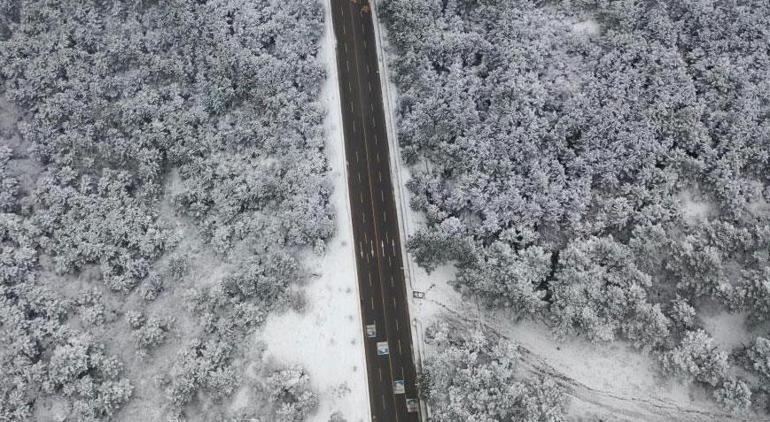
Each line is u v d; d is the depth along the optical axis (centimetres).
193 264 9919
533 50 10812
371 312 9600
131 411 8950
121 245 9925
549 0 11619
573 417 8638
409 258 9956
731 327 8931
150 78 11306
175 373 8981
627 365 8931
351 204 10456
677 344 8762
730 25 10725
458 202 9731
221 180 10369
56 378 8862
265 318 9488
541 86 10462
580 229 9425
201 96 11044
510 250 9250
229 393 8862
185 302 9506
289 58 11194
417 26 11250
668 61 10544
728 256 9156
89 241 9831
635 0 11250
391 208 10412
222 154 10638
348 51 11869
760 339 8400
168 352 9319
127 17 11931
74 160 10600
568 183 9788
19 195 10444
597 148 9944
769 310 8475
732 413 8475
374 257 10006
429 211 9756
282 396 8812
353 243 10119
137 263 9738
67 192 10225
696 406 8612
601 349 9056
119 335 9450
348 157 10844
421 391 8775
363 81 11581
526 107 10262
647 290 9119
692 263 8844
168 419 8669
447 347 9038
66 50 11356
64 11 11838
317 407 8875
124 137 10731
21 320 9256
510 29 11100
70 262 9769
